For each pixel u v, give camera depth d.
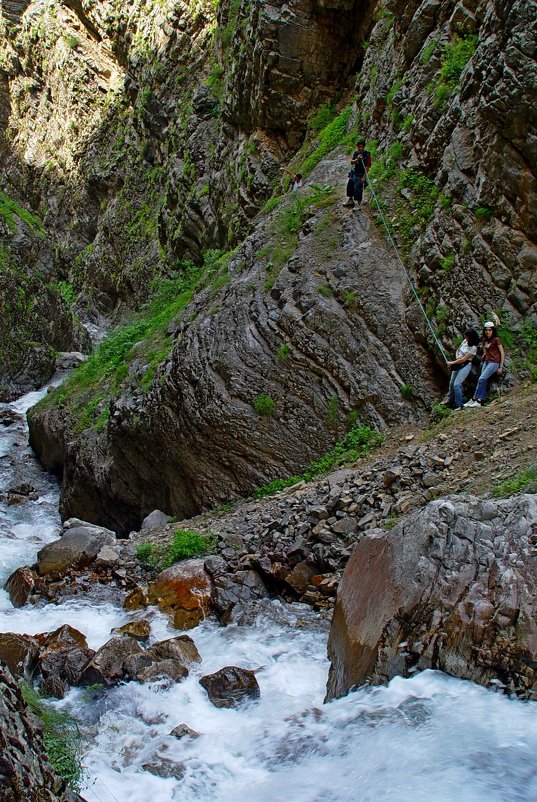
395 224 12.62
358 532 8.81
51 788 3.60
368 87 16.36
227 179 22.31
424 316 11.31
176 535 10.62
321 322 12.07
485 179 10.66
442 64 12.66
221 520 11.12
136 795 4.94
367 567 6.52
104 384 19.55
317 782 4.78
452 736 4.79
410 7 13.98
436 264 11.39
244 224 20.66
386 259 12.35
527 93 9.72
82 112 40.25
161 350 15.34
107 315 36.25
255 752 5.42
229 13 25.38
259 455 11.98
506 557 5.72
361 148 13.14
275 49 18.92
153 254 30.70
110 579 10.01
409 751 4.76
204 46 28.14
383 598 6.01
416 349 11.45
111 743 5.72
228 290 13.65
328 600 8.12
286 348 12.12
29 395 26.72
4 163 49.72
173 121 29.77
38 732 3.81
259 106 20.22
